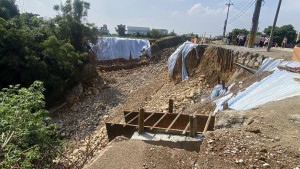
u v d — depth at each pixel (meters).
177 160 4.71
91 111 18.06
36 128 6.20
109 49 34.22
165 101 15.18
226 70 16.73
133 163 4.62
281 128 5.63
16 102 6.66
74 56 20.44
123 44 35.78
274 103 7.42
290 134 5.31
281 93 8.04
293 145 4.82
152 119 8.93
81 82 23.42
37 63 15.18
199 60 19.41
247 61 14.74
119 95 21.97
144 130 6.67
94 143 11.69
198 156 4.83
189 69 19.58
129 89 24.06
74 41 25.55
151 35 52.44
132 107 16.97
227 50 16.98
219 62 17.50
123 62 34.47
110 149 5.26
